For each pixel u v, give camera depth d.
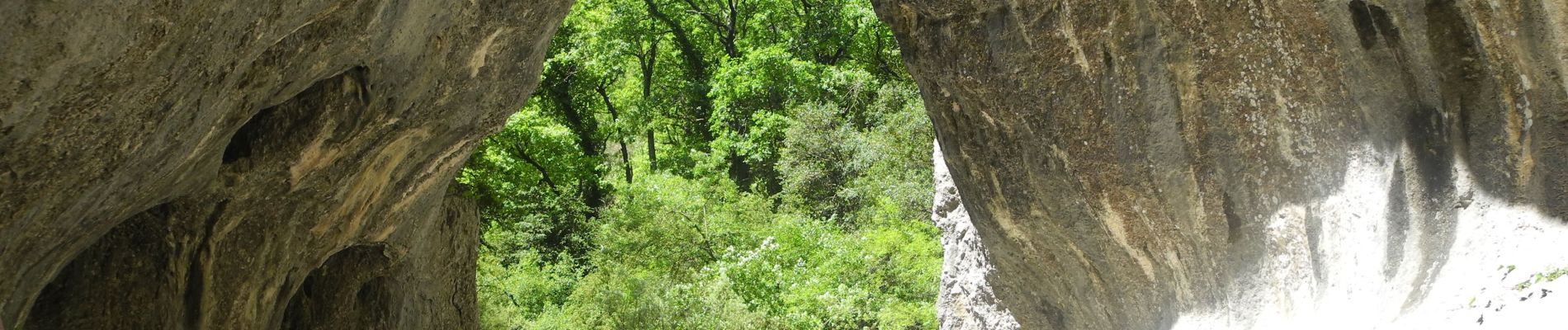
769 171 24.75
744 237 18.88
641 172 25.55
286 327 7.68
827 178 20.36
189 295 5.86
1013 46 6.01
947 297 9.45
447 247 8.91
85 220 4.55
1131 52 5.73
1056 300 7.64
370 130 5.68
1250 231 5.91
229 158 5.39
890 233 14.85
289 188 5.81
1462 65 4.54
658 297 14.87
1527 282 4.14
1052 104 6.12
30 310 5.21
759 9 24.86
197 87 3.94
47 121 3.48
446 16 5.22
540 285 19.66
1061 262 7.27
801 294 14.60
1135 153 6.05
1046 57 5.95
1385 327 4.73
